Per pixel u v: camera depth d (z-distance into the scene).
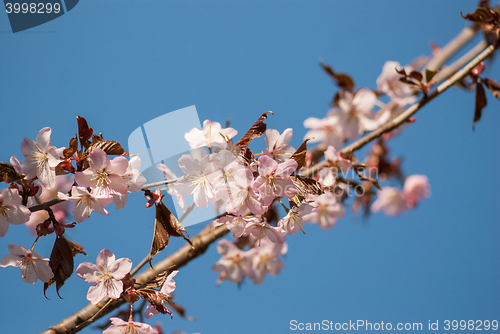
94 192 1.49
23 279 1.50
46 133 1.50
